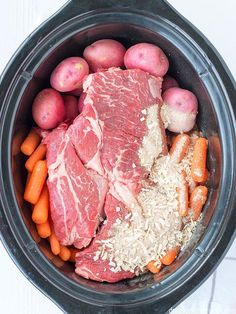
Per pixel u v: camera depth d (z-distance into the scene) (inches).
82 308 15.2
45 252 15.9
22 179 16.6
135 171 16.4
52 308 18.0
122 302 15.4
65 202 16.2
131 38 16.7
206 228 15.8
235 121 15.6
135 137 16.4
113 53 16.8
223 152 15.7
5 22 18.4
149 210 16.5
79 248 16.7
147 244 16.4
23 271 15.0
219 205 15.6
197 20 18.3
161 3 15.5
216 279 18.3
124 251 16.4
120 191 16.3
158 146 16.5
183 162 17.0
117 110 16.4
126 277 16.5
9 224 15.1
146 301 15.4
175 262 16.4
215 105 15.7
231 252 18.2
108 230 16.4
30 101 16.4
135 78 16.5
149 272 16.7
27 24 18.3
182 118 16.9
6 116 15.3
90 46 16.7
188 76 16.6
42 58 15.5
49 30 15.4
